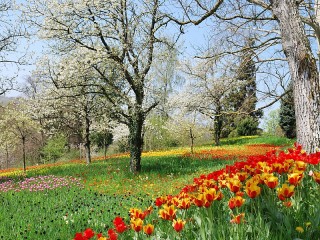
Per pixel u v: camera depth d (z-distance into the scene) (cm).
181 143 3812
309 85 672
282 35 704
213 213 425
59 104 2216
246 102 1110
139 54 1627
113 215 838
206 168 1839
